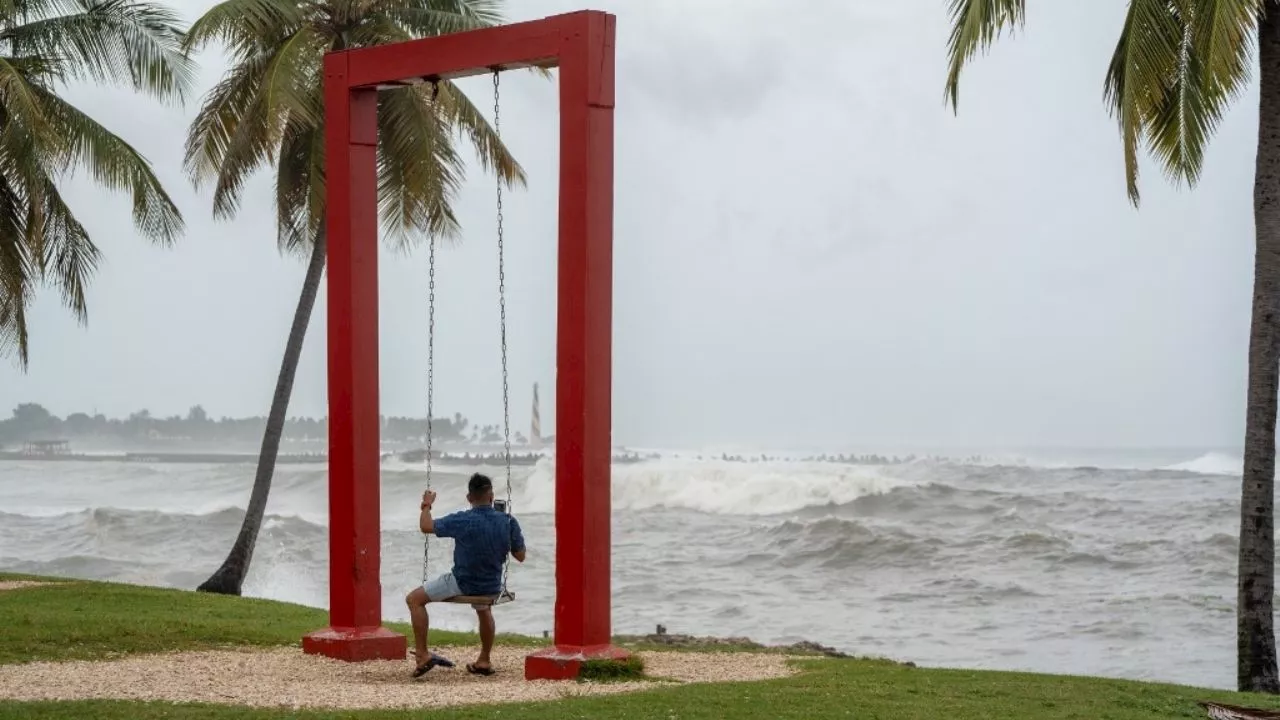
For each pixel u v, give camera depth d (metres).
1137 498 49.91
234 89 22.72
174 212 22.33
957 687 10.91
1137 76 13.95
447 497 59.53
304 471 78.94
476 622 24.62
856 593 30.20
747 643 17.45
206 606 17.19
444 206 24.30
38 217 20.06
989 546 35.91
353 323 12.55
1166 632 24.16
